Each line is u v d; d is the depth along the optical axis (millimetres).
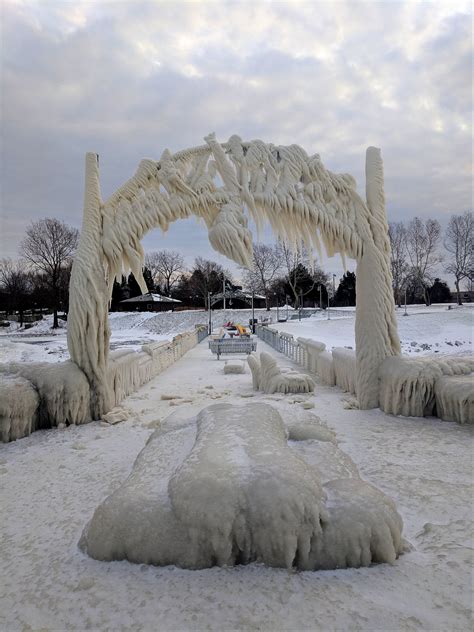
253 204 6746
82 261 6566
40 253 43906
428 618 1964
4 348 18891
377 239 6922
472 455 4551
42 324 46125
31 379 6121
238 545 2428
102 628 1979
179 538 2469
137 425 6254
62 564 2572
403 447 4859
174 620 2000
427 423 5898
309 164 6820
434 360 6496
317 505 2445
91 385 6594
